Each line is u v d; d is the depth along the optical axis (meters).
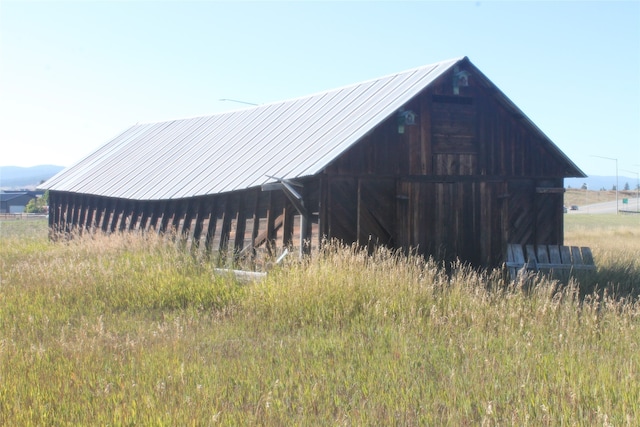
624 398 7.40
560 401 7.41
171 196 23.19
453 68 18.86
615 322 10.91
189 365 9.08
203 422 6.86
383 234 18.27
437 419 7.00
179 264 16.72
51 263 17.14
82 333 10.88
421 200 18.70
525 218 20.47
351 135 18.00
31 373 8.76
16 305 13.66
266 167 20.02
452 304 12.43
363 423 6.89
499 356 9.42
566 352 9.50
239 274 17.08
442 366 8.98
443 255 18.83
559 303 12.12
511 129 20.12
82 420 7.11
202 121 30.48
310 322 12.20
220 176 22.12
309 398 7.61
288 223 18.80
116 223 28.28
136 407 7.38
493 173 19.75
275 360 9.52
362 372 8.68
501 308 11.98
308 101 23.94
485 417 6.66
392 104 18.38
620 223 75.38
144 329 11.72
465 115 19.48
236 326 11.96
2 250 24.08
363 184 18.05
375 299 12.71
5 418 7.11
